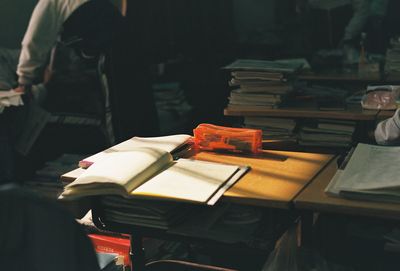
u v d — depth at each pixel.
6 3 4.85
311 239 2.20
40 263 0.99
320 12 5.15
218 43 6.69
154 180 1.97
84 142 4.09
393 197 1.75
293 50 6.36
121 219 2.04
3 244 0.97
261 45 6.53
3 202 0.98
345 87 4.29
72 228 1.02
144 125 4.33
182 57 5.79
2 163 3.79
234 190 1.91
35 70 3.84
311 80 4.24
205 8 6.52
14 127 3.86
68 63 3.91
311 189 1.91
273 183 1.98
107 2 3.91
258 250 1.89
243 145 2.31
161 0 5.68
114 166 2.00
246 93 3.61
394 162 1.96
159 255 2.72
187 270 2.29
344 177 1.90
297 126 3.70
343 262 2.39
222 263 2.76
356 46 5.04
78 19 3.81
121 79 4.08
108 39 3.93
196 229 1.99
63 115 3.97
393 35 5.33
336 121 3.57
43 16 3.74
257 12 8.01
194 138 2.41
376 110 3.43
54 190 3.61
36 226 0.99
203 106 5.80
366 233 2.61
